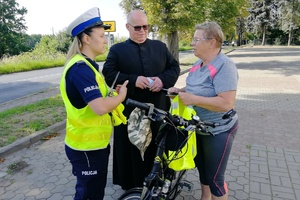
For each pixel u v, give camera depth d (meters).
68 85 1.82
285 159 3.93
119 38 25.06
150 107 1.81
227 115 1.97
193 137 2.03
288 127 5.35
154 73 2.72
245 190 3.13
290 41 51.16
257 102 7.45
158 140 2.02
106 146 2.05
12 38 48.34
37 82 12.53
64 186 3.27
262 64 17.84
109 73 2.65
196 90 2.15
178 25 14.26
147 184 1.85
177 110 2.09
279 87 9.61
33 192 3.15
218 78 2.02
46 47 34.56
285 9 46.44
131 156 2.77
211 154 2.26
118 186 3.26
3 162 3.92
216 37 2.06
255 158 3.96
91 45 1.92
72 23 1.88
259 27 50.94
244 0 20.44
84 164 2.00
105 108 1.77
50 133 5.02
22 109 6.52
